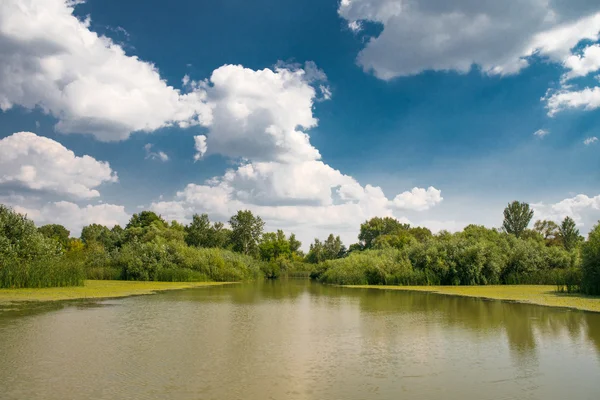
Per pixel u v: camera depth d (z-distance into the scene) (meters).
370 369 15.76
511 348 19.22
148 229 117.12
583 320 26.80
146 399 12.40
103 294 43.84
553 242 115.38
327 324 25.72
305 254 191.62
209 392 13.09
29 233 55.94
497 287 56.47
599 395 13.02
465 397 12.82
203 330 23.45
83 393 12.92
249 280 86.31
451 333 22.78
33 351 18.27
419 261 65.94
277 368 15.82
